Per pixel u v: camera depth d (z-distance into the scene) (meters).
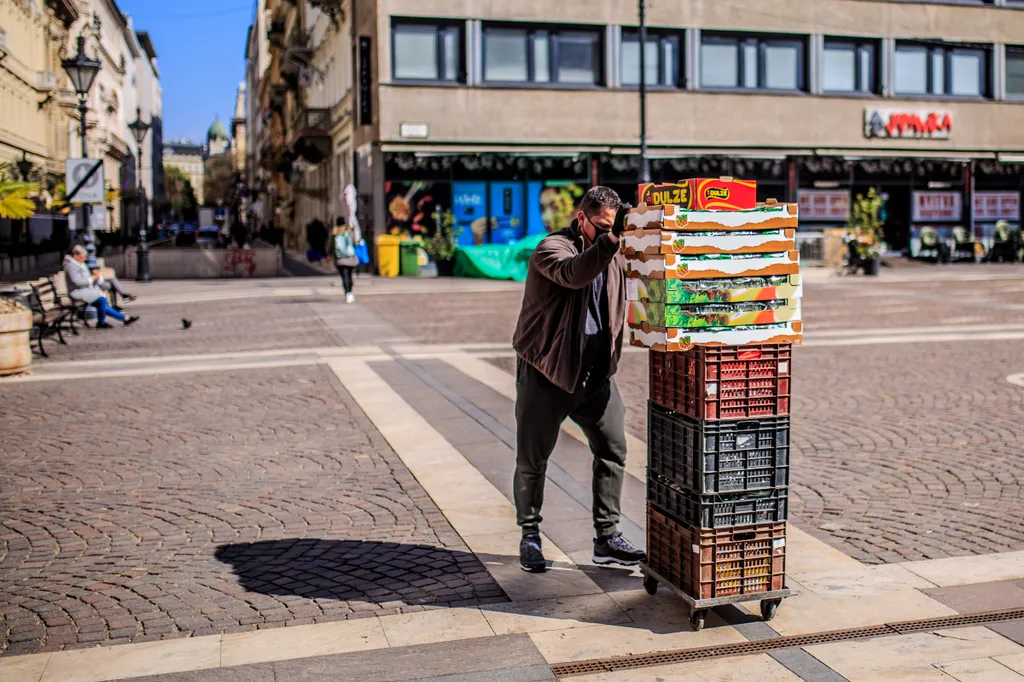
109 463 7.59
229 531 5.88
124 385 10.96
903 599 4.65
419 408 9.52
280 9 65.94
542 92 30.73
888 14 33.59
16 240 33.69
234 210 103.69
